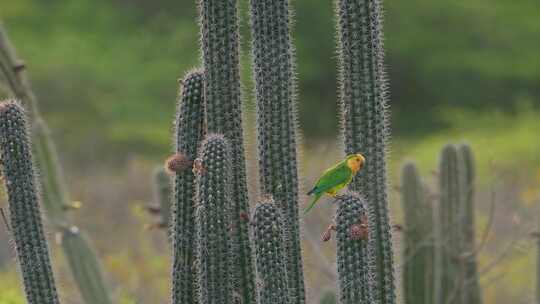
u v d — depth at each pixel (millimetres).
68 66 38625
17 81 14586
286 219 9391
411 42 44781
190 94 9344
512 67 44312
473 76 44406
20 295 16719
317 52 44281
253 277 9242
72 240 14633
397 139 42750
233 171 9281
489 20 45125
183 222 9336
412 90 44875
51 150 14781
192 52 44031
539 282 13758
